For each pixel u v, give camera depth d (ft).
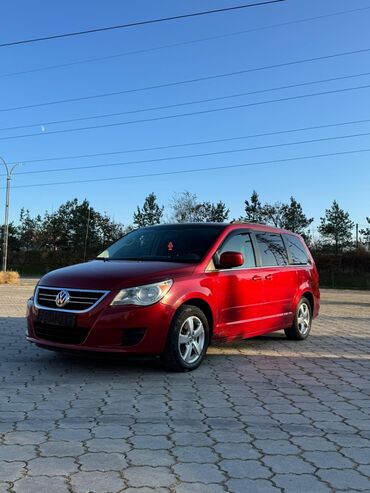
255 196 203.51
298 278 27.73
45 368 20.34
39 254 234.17
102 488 10.18
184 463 11.47
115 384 18.01
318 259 172.04
